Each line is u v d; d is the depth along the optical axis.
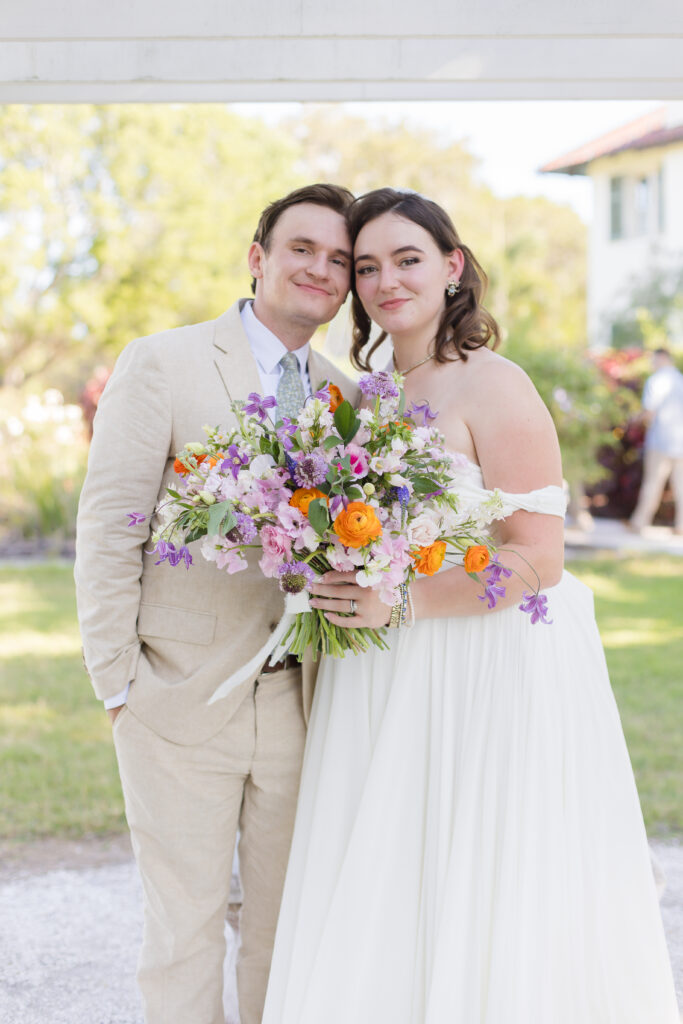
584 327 19.52
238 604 2.34
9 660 6.15
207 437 2.18
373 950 2.20
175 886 2.34
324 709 2.38
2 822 4.02
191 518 2.02
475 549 2.00
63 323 12.42
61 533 9.83
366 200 2.42
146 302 12.51
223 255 12.48
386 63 2.56
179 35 2.24
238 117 12.91
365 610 2.13
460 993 2.13
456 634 2.29
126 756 2.35
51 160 12.05
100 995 2.83
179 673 2.33
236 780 2.39
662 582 8.07
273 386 2.50
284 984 2.28
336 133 18.38
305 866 2.29
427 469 2.06
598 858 2.23
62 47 2.52
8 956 3.06
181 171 12.27
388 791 2.25
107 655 2.30
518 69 2.56
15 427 9.88
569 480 10.20
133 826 2.37
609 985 2.22
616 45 2.54
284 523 1.94
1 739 4.88
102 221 12.16
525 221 19.38
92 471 2.34
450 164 18.42
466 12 2.23
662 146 15.61
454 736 2.26
